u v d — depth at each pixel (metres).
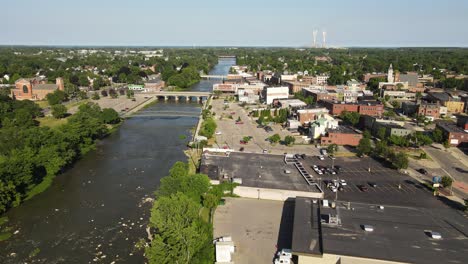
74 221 112.50
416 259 79.44
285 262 88.25
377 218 99.31
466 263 78.38
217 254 89.88
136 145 196.25
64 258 93.75
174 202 98.19
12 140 147.38
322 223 95.62
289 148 186.75
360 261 80.69
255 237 101.81
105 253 95.88
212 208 117.75
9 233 105.31
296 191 124.81
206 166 147.50
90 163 166.38
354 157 171.25
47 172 145.75
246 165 152.38
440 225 95.81
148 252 87.06
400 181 142.50
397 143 187.25
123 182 144.00
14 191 120.75
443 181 132.50
